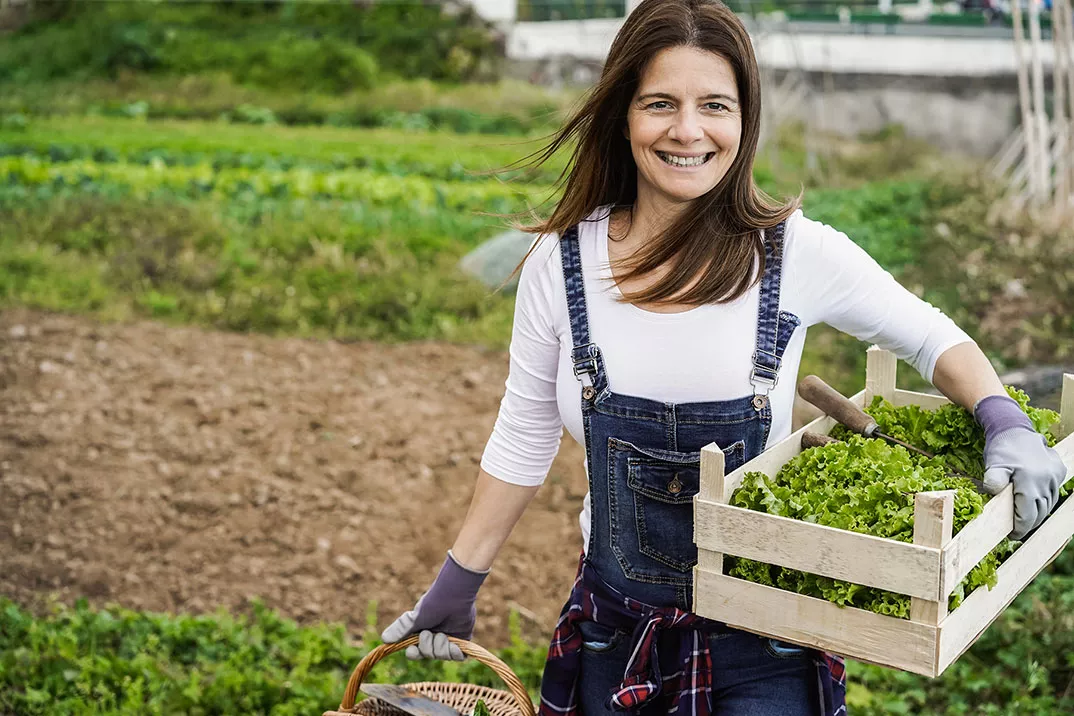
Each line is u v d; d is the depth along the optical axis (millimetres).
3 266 9016
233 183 11633
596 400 2391
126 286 8789
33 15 22734
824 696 2350
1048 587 4504
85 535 5398
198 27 22688
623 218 2463
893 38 16469
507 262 9023
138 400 6867
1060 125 9891
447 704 2924
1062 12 9797
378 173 12789
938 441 2396
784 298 2324
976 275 8391
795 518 2172
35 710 3875
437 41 20750
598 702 2545
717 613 2236
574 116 2443
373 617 4578
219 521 5551
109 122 16594
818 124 15656
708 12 2258
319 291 8680
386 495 5816
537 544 5305
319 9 22656
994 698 3967
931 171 12281
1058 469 2178
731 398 2334
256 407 6824
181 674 4086
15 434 6336
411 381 7293
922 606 1998
